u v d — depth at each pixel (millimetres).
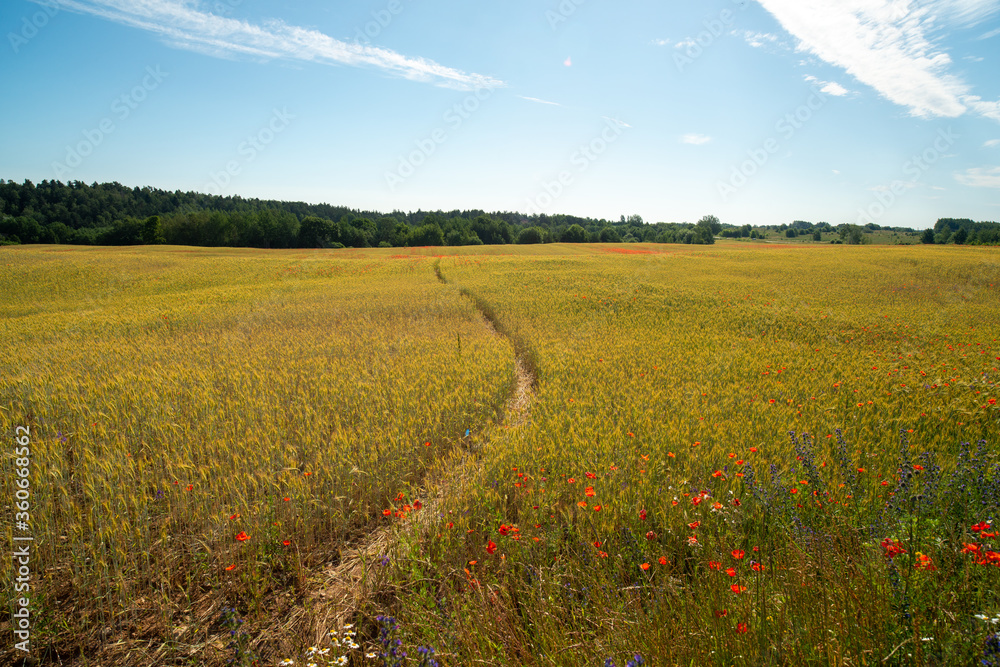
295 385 9562
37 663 3613
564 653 2932
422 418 7477
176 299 26828
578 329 15953
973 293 25328
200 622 3986
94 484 5375
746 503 4574
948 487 3967
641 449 6098
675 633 2977
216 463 5906
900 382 9344
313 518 5234
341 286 30953
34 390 8953
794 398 8367
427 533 4668
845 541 3738
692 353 12578
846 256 47281
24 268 38031
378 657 3305
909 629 2609
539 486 5168
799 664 2609
